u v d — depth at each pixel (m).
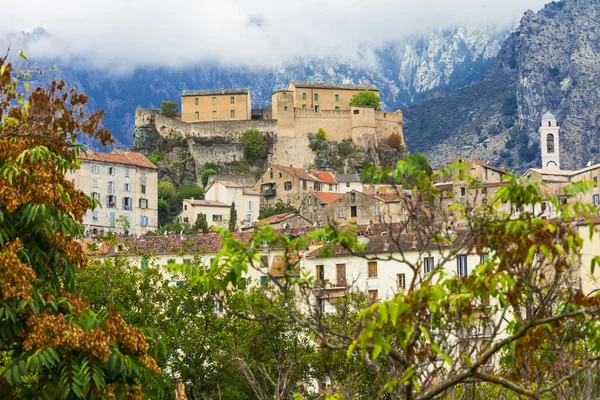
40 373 38.16
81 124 39.44
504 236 31.16
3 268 36.53
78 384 35.69
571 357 35.12
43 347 35.72
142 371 37.34
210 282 32.28
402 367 32.97
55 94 39.22
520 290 31.38
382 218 33.88
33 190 37.75
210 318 96.88
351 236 33.03
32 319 36.19
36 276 38.00
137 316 96.44
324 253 33.38
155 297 99.69
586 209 31.38
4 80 38.16
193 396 90.88
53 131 39.12
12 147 38.91
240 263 32.06
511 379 33.66
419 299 31.03
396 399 32.78
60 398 35.72
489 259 32.94
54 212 38.19
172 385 92.06
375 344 30.70
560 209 31.44
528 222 31.03
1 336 36.84
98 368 36.16
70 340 35.78
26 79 38.97
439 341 31.86
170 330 95.81
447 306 31.64
